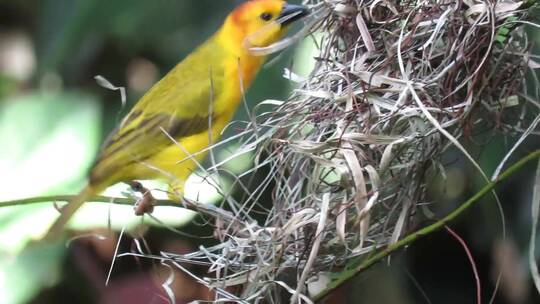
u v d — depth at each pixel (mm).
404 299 3264
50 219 3215
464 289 3307
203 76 3174
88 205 3217
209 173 3135
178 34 3293
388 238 3086
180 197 3102
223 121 3176
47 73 3312
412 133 3068
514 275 3246
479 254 3295
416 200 3080
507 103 3086
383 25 3100
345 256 3078
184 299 3254
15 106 3260
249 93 3223
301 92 3086
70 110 3260
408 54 3088
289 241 3078
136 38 3295
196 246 3277
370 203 3051
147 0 3287
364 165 3076
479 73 3076
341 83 3100
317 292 3129
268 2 3176
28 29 3404
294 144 3070
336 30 3115
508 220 3248
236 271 3092
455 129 3080
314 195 3076
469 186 3229
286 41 3115
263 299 3084
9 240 3211
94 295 3291
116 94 3328
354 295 3254
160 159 3156
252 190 3205
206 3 3289
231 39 3178
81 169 3238
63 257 3260
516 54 3090
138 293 3275
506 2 3076
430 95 3080
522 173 3234
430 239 3293
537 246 3229
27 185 3230
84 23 3291
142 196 3107
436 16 3086
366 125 3072
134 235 3174
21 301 3219
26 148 3244
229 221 3094
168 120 3160
